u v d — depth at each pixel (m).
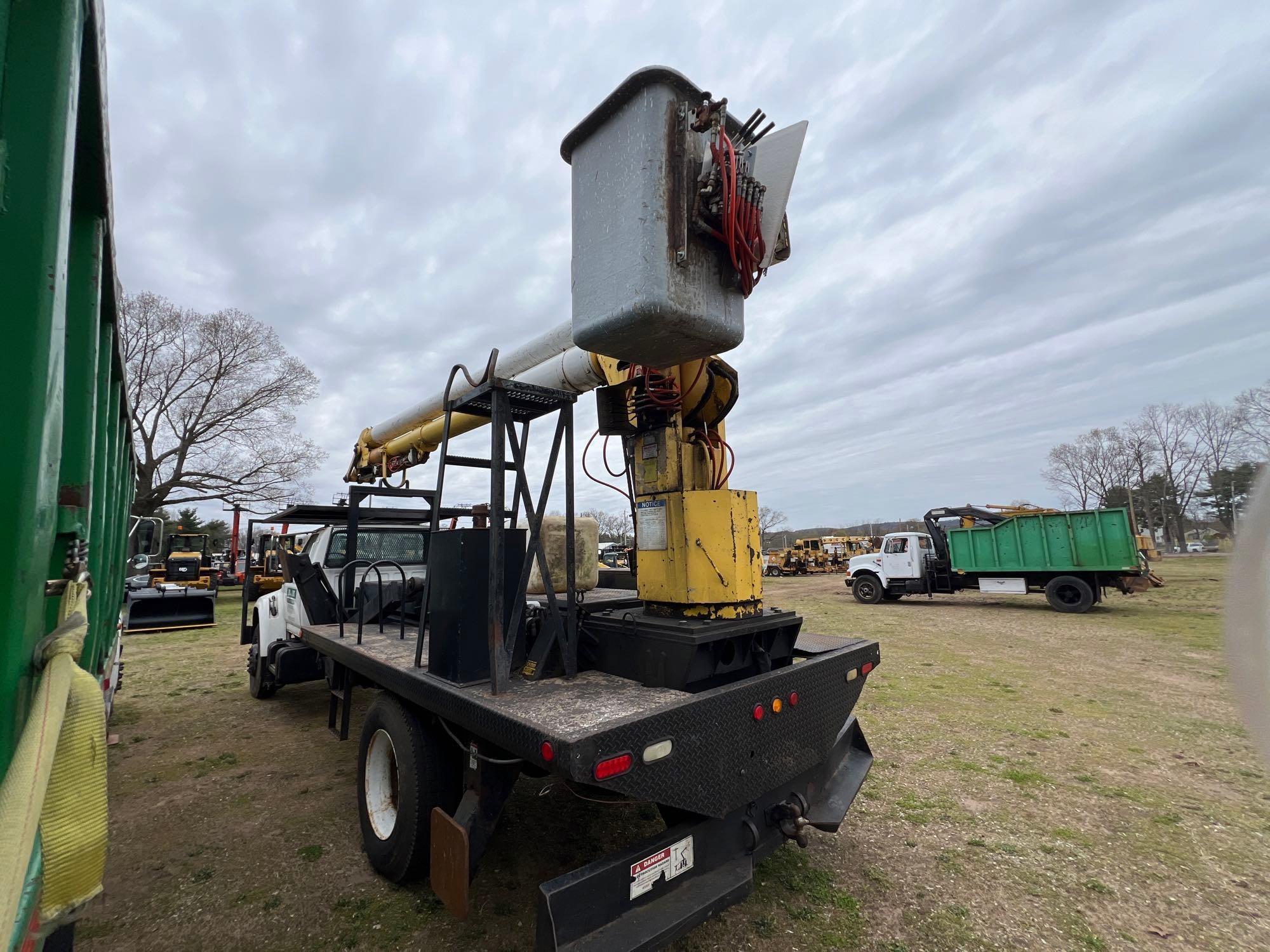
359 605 3.57
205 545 20.27
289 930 2.45
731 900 2.04
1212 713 5.35
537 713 1.99
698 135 1.89
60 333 0.92
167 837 3.23
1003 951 2.30
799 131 1.95
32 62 0.90
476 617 2.46
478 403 2.67
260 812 3.53
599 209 1.93
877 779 3.94
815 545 33.88
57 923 0.93
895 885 2.74
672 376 2.70
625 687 2.36
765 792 2.29
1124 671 7.01
